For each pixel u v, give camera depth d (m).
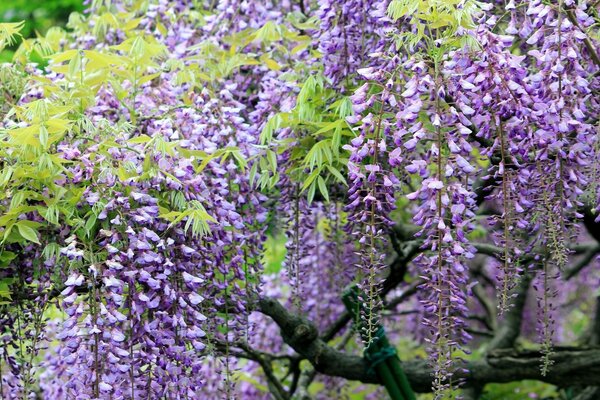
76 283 3.05
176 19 4.76
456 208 3.08
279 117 3.68
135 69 3.93
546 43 3.20
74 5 11.20
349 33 3.80
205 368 5.41
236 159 3.78
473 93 3.17
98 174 3.28
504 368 4.84
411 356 6.50
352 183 3.55
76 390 3.13
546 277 3.38
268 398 5.69
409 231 4.66
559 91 3.16
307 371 5.28
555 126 3.17
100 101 3.97
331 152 3.67
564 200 3.29
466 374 4.89
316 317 5.12
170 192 3.35
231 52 4.33
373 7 3.72
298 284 3.85
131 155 3.34
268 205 4.11
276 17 4.56
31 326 3.61
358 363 4.68
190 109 3.67
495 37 3.13
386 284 4.85
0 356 3.57
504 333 5.84
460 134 3.13
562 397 6.09
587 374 4.71
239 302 3.61
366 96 3.29
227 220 3.53
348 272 4.18
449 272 3.15
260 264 3.79
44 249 3.20
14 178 3.27
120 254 3.15
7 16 11.14
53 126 3.25
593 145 3.29
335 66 3.82
